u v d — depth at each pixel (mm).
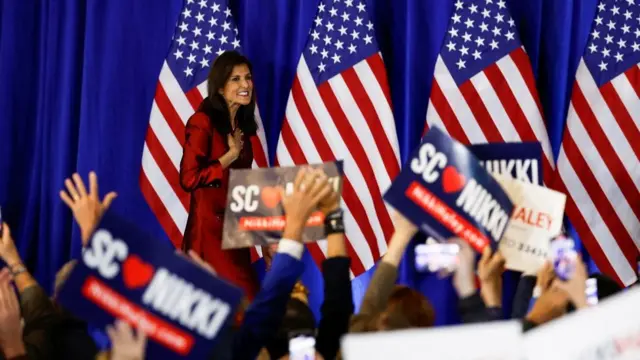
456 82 18016
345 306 9430
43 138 18281
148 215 18016
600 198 17922
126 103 18078
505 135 17859
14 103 18562
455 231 9500
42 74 18391
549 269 9469
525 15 18469
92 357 9945
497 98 17922
